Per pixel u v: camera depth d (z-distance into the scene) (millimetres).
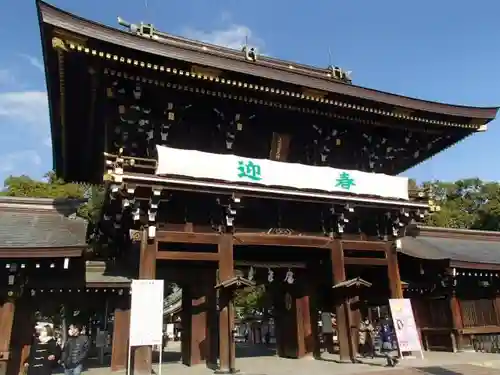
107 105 15438
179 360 21453
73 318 16406
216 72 14758
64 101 16031
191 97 15953
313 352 19500
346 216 18141
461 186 62938
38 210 17641
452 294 20578
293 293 20219
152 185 14148
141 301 13000
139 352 13289
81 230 16156
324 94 16656
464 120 19719
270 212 17766
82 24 12516
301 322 19734
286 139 18484
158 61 13859
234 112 16875
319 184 17125
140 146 16172
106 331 19953
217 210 16344
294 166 16875
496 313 21609
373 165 20391
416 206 18797
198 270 18688
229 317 14695
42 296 15625
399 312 17000
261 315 44281
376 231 19531
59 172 23641
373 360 16719
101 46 12945
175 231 15445
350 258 18266
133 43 13258
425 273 21297
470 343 20328
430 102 18688
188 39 20312
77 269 15500
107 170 14570
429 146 21297
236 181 15477
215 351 17578
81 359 11266
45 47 13016
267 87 15719
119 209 16672
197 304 18297
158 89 15219
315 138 19000
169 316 42812
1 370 13125
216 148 17359
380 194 18344
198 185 14758
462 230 26844
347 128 19359
